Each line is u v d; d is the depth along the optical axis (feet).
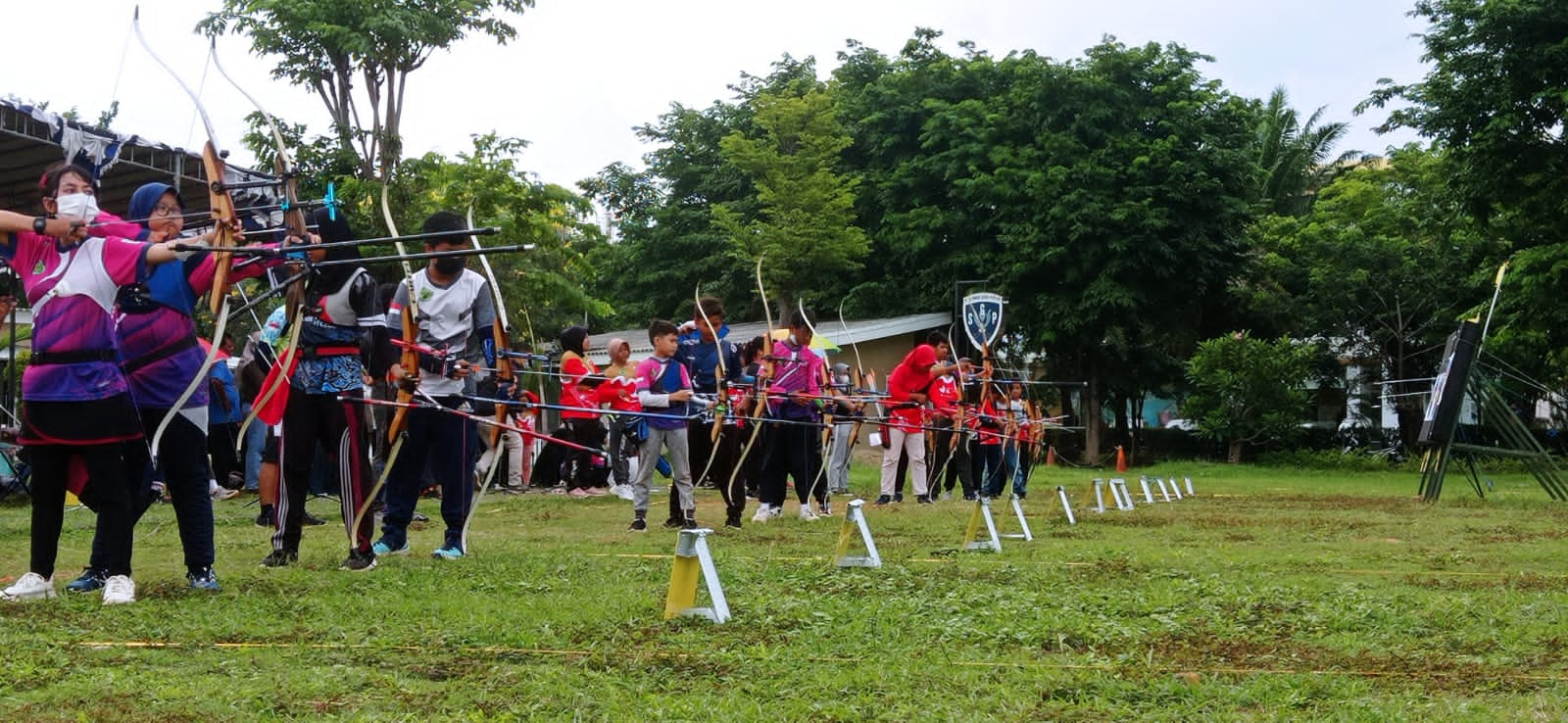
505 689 13.47
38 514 19.31
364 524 23.77
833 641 16.58
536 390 54.54
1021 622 17.94
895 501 50.08
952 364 48.65
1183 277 111.86
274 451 32.78
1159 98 111.24
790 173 112.88
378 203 67.00
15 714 12.10
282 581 21.16
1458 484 74.43
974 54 123.03
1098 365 116.88
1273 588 21.67
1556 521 41.19
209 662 14.76
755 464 40.14
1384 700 13.51
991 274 111.65
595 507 43.60
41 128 39.40
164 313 19.95
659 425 34.12
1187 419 123.54
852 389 46.34
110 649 15.34
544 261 75.87
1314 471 98.22
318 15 65.00
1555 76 76.89
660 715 12.48
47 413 18.72
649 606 18.99
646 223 133.80
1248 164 112.78
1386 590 21.99
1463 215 86.53
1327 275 114.32
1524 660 15.67
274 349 30.32
